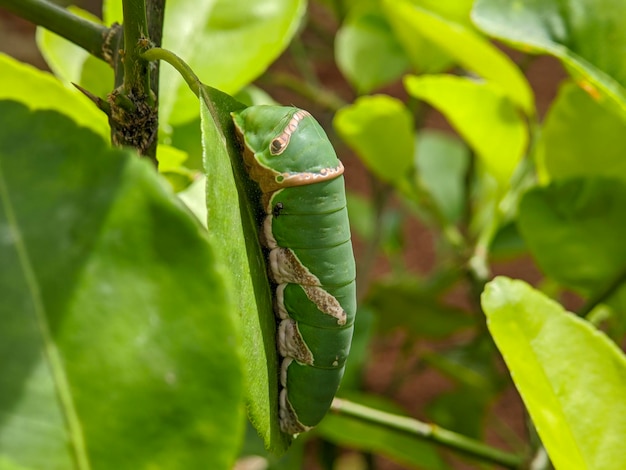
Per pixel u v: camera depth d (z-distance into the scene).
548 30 0.17
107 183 0.10
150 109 0.13
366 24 0.26
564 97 0.19
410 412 0.40
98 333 0.10
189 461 0.10
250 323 0.12
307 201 0.14
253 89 0.20
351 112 0.21
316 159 0.14
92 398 0.10
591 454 0.13
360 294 0.29
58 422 0.10
